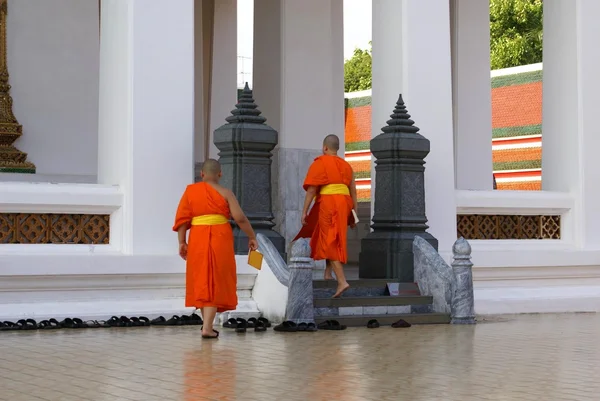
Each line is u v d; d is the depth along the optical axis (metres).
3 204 14.27
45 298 14.22
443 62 17.20
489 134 24.45
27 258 13.98
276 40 20.30
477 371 10.15
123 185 15.04
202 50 25.62
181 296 14.99
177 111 15.23
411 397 8.59
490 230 18.19
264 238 14.95
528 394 8.81
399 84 17.03
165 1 15.23
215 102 26.03
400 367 10.36
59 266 14.16
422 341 12.76
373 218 16.31
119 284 14.62
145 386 9.03
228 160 15.05
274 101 20.31
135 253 14.79
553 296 18.03
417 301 15.39
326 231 14.66
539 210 18.58
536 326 15.00
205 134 26.14
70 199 14.66
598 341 12.96
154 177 14.99
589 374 10.03
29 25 18.81
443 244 17.03
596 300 18.42
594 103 19.03
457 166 24.02
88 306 14.25
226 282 12.69
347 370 10.10
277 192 20.12
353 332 13.73
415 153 16.03
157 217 14.98
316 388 8.99
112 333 13.19
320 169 14.71
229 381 9.34
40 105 18.84
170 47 15.25
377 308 15.05
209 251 12.59
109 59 15.76
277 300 14.37
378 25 17.45
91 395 8.55
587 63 19.00
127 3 15.12
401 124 16.16
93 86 19.30
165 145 15.11
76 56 19.19
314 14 20.48
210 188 12.72
